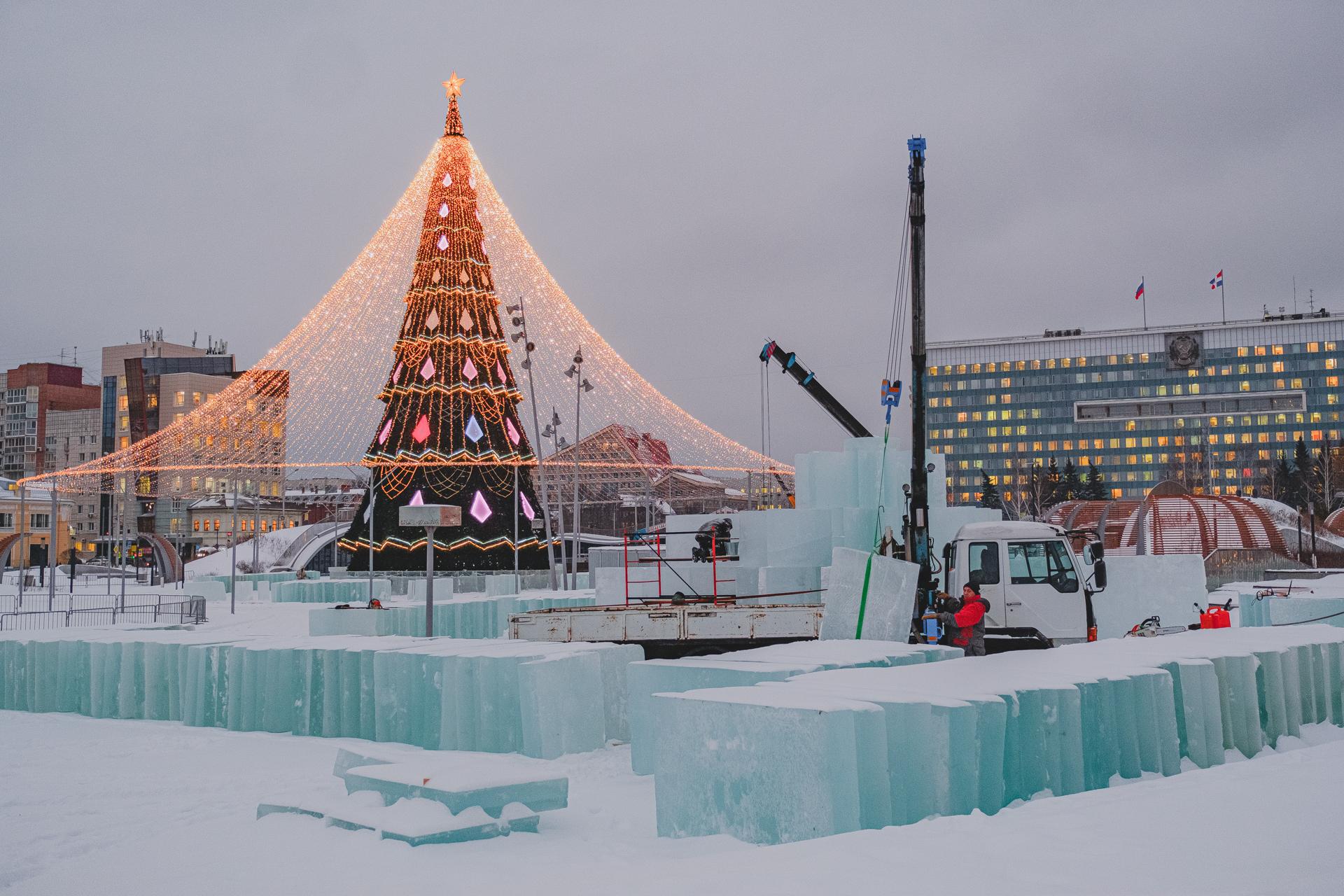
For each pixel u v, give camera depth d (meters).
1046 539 17.33
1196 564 26.59
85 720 18.23
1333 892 5.82
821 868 6.70
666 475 71.94
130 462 83.06
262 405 81.69
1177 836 7.30
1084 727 10.93
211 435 81.88
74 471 72.44
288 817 9.32
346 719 15.85
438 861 7.81
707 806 8.91
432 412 59.47
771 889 6.24
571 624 18.11
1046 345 160.75
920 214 20.36
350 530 62.75
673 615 17.91
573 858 8.02
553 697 13.45
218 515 123.12
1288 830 7.38
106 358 155.12
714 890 6.27
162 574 66.00
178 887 7.27
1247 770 10.94
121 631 22.05
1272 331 153.38
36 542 120.06
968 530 17.77
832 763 8.23
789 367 26.30
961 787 9.06
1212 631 17.44
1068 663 12.70
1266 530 51.97
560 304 57.81
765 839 8.52
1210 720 12.66
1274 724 14.07
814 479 26.91
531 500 62.94
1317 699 15.62
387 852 8.05
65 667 19.34
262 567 84.06
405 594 54.25
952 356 163.50
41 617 41.66
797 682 10.70
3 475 166.75
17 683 19.89
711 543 25.09
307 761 13.63
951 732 9.08
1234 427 153.38
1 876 7.98
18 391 168.62
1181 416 155.00
